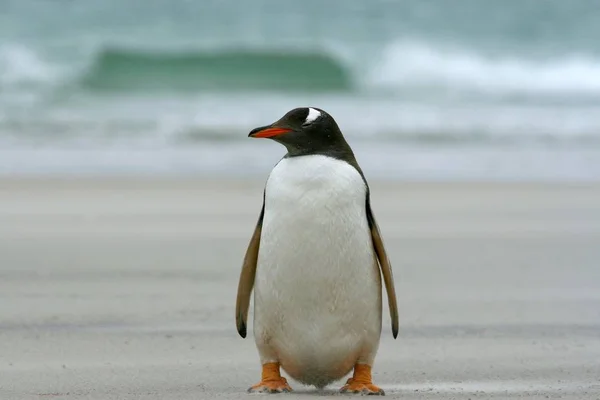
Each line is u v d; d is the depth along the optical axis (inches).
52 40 5059.1
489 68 4899.1
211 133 3297.2
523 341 1072.2
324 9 5816.9
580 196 2388.0
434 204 2249.0
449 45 5334.6
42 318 1162.0
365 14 5880.9
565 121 3639.3
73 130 3316.9
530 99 4212.6
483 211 2164.1
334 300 776.3
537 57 5142.7
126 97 4234.7
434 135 3326.8
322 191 763.4
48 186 2447.1
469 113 3784.5
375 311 796.6
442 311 1240.8
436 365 960.9
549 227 1967.3
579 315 1216.2
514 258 1637.6
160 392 822.5
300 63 4813.0
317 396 800.3
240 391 826.8
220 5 5782.5
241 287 816.3
